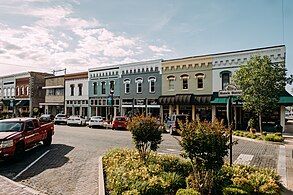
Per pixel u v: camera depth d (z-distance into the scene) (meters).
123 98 37.44
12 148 11.59
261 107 21.69
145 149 10.22
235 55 27.98
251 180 6.58
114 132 25.94
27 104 52.00
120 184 6.62
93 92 41.81
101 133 24.78
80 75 43.88
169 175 7.24
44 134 15.71
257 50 26.75
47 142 16.66
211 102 28.47
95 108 41.84
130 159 9.51
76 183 8.62
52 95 48.88
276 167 10.82
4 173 10.05
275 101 21.80
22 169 10.67
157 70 33.78
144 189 6.19
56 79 48.19
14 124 13.30
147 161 9.13
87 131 26.97
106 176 8.74
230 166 8.05
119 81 38.09
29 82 51.94
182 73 31.59
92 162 11.79
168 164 8.73
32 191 7.69
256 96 21.75
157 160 9.18
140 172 7.30
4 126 13.19
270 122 25.88
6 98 58.50
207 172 6.27
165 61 33.09
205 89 29.83
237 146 16.78
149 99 34.47
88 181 8.77
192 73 30.81
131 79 36.56
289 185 8.07
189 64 31.02
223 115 28.31
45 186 8.41
